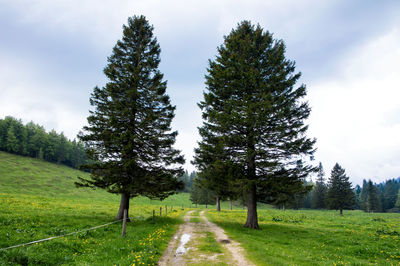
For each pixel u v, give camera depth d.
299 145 17.17
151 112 18.80
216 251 10.17
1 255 6.84
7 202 23.78
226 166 17.58
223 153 18.91
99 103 18.33
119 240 10.59
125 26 20.94
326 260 9.70
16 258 6.86
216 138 19.23
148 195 18.97
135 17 21.94
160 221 18.75
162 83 20.25
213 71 20.38
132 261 7.43
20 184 66.31
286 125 18.22
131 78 18.23
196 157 19.98
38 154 107.31
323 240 14.35
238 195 19.88
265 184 17.02
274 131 17.56
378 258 10.73
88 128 17.41
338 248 12.27
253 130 17.75
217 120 18.88
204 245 11.27
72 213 19.95
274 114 17.78
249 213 18.58
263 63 19.77
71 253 8.34
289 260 9.24
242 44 20.52
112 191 17.23
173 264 8.12
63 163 114.62
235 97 20.02
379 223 27.97
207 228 17.16
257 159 18.39
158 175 18.59
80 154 118.06
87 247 9.41
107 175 16.73
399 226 25.14
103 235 11.86
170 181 18.52
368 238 15.16
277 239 14.07
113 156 17.84
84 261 7.49
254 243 11.97
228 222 21.66
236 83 19.16
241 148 18.91
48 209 21.27
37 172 84.06
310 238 14.98
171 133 19.78
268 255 9.72
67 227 12.98
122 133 17.28
